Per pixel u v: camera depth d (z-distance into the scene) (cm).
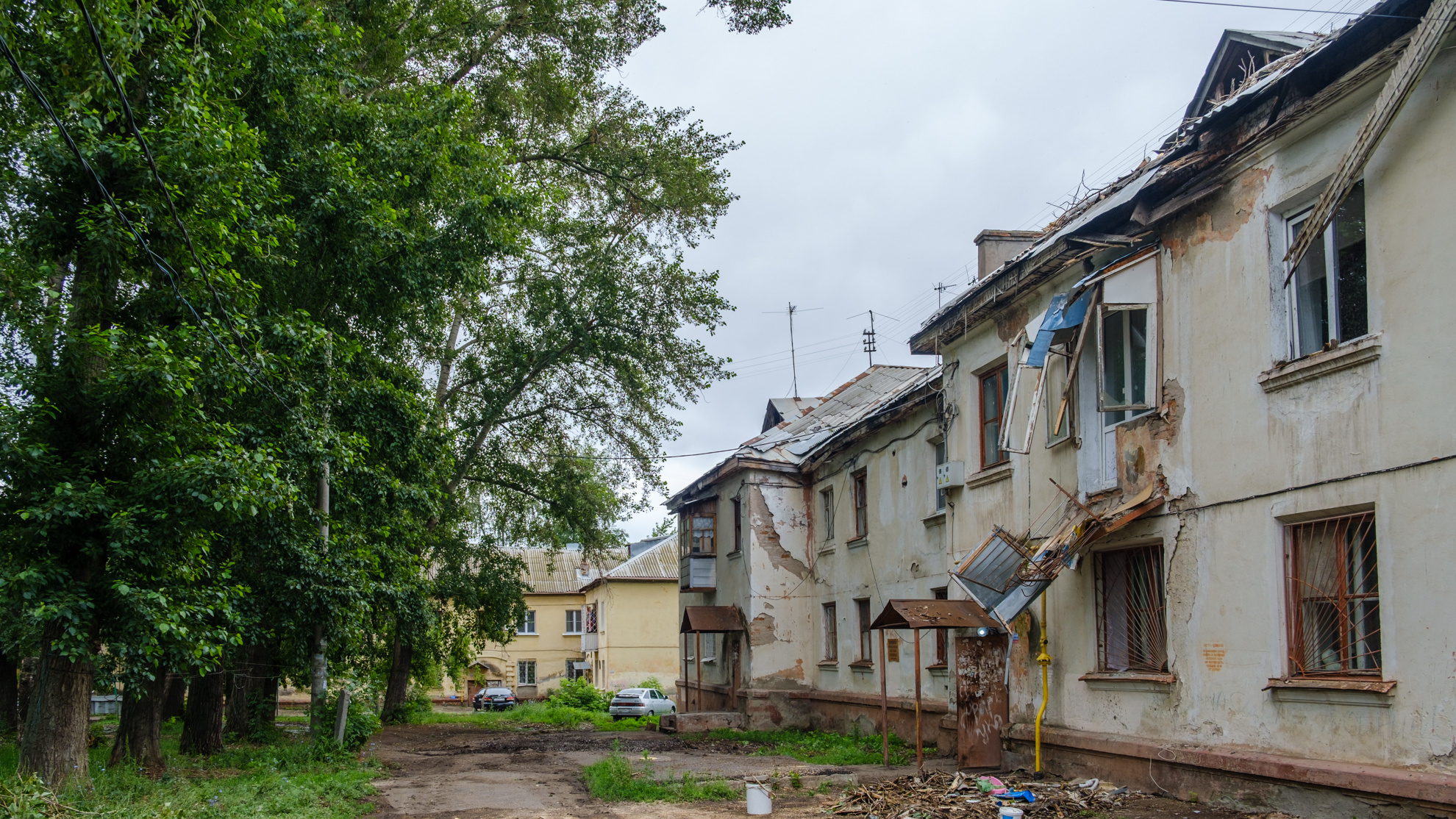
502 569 2716
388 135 1435
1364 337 746
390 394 1572
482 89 1914
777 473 2309
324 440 1321
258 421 1309
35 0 946
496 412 2269
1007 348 1305
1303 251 762
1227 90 1138
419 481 1766
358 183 1333
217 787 1141
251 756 1516
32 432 1008
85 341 995
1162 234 1003
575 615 5375
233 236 1077
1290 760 786
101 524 1002
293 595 1402
